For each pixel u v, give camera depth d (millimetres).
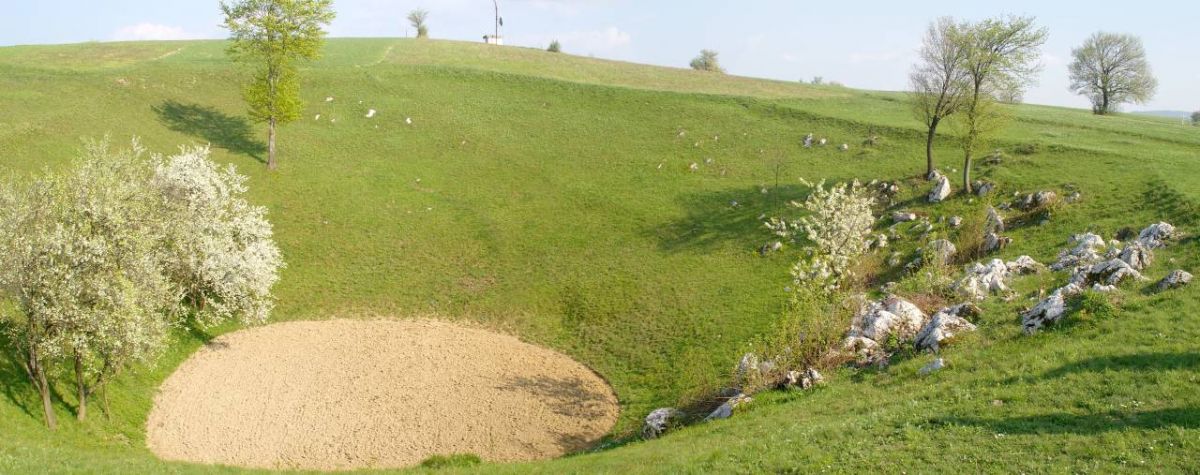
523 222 74812
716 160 86188
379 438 39031
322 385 45469
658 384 45594
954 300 42844
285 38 78562
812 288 44719
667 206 75750
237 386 44594
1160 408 23922
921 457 22750
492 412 42625
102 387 37781
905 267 53688
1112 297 35312
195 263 47688
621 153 90562
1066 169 64188
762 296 54969
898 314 40594
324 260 66125
